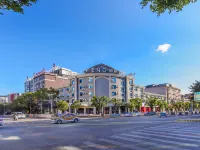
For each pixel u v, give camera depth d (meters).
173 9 6.93
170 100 117.81
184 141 11.91
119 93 80.31
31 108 76.81
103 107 69.81
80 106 75.50
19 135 16.45
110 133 16.42
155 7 6.95
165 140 12.36
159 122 28.95
